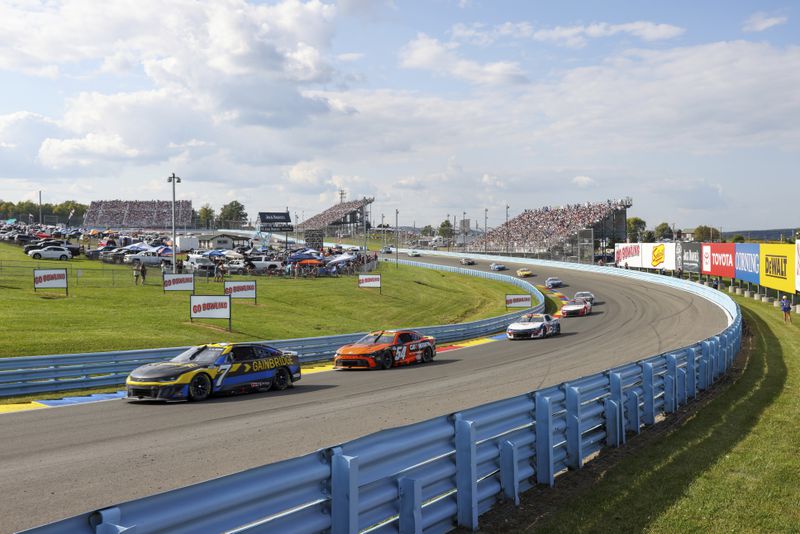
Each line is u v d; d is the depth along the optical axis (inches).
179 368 598.9
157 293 1716.3
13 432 457.1
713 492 294.2
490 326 1513.3
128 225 6048.2
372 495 208.1
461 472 252.5
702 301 1951.3
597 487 301.6
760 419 457.1
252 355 655.8
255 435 437.7
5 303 1352.1
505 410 285.1
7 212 6756.9
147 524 145.5
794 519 261.3
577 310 1809.8
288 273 2546.8
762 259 1760.6
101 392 694.5
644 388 444.5
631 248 3171.8
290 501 183.5
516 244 4835.1
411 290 2513.5
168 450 393.7
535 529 250.5
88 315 1307.8
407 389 671.1
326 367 946.7
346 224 6879.9
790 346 982.4
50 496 298.8
